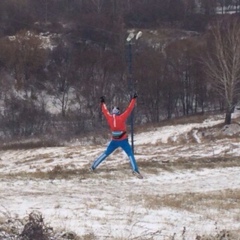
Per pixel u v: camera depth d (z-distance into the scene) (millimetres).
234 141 39031
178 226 10984
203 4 110062
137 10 102750
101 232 9523
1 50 81625
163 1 106500
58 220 10523
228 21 82875
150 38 92938
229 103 49875
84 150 39500
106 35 90000
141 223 10938
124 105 71562
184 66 78750
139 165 24875
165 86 76500
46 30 94188
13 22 96000
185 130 52438
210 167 25562
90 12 100250
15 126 65562
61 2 102688
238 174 24031
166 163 26047
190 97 77938
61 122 68625
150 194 17484
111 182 19969
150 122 69875
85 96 75500
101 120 70062
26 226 7988
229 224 11898
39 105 73750
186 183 21484
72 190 16891
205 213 13453
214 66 57500
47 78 80500
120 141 14938
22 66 80438
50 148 46594
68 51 85875
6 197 14094
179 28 102250
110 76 79000
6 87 77125
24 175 20297
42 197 14484
